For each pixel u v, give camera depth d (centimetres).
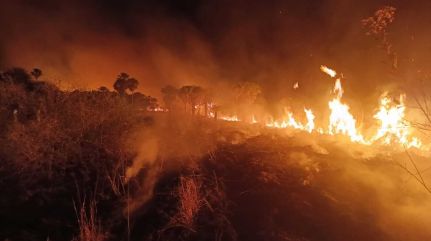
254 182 532
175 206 462
